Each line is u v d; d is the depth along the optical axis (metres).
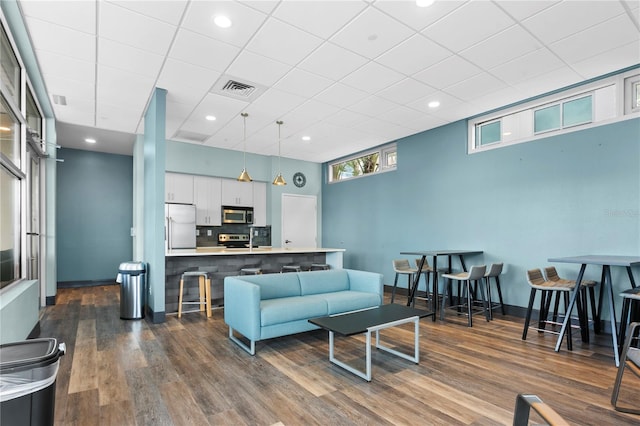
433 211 5.65
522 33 2.97
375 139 6.33
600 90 3.88
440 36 3.02
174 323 4.14
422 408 2.14
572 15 2.73
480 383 2.50
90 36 2.98
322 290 4.14
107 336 3.62
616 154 3.70
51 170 5.23
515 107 4.57
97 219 7.45
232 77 3.81
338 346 3.35
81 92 4.20
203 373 2.67
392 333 3.78
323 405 2.18
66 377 2.59
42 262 5.08
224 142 6.61
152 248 4.25
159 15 2.70
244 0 2.53
